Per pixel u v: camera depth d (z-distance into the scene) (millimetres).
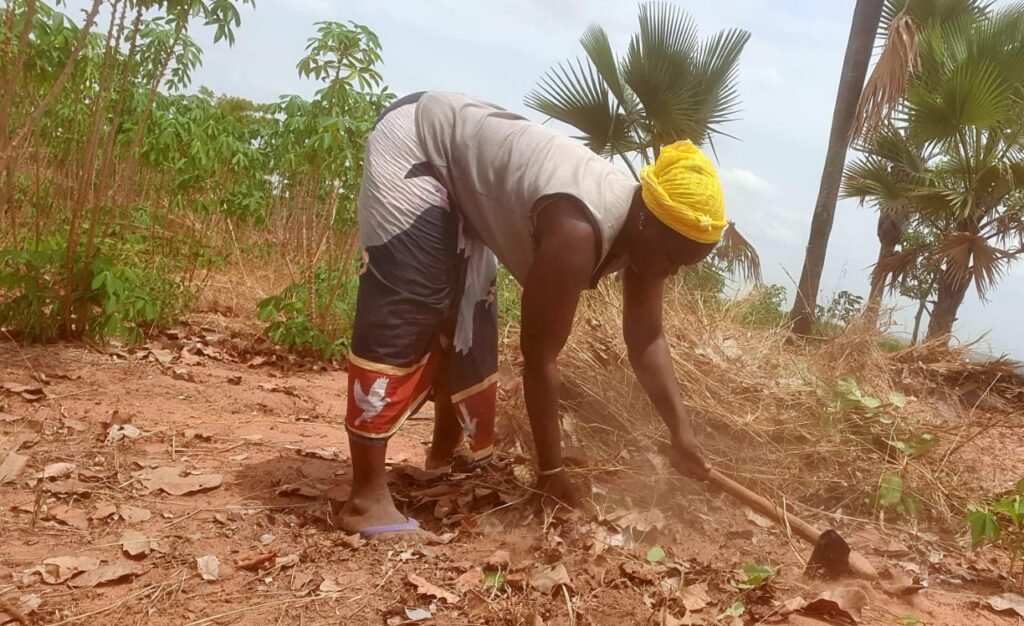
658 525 2914
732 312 4402
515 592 2404
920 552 3115
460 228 2744
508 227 2641
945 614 2586
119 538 2578
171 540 2580
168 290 5762
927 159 10844
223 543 2598
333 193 5883
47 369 4270
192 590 2291
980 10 10266
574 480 3158
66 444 3320
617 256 2678
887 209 11656
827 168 10367
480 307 2936
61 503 2779
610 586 2486
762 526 3127
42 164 6633
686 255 2568
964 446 4039
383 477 2732
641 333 2953
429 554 2590
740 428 3512
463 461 3398
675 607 2396
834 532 2686
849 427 3721
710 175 2549
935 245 10633
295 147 7793
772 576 2615
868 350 4488
